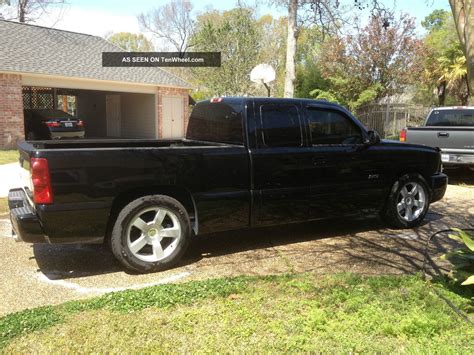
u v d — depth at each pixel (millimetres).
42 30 20391
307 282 4039
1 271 4492
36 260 4836
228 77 28625
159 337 3092
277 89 29141
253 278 4137
